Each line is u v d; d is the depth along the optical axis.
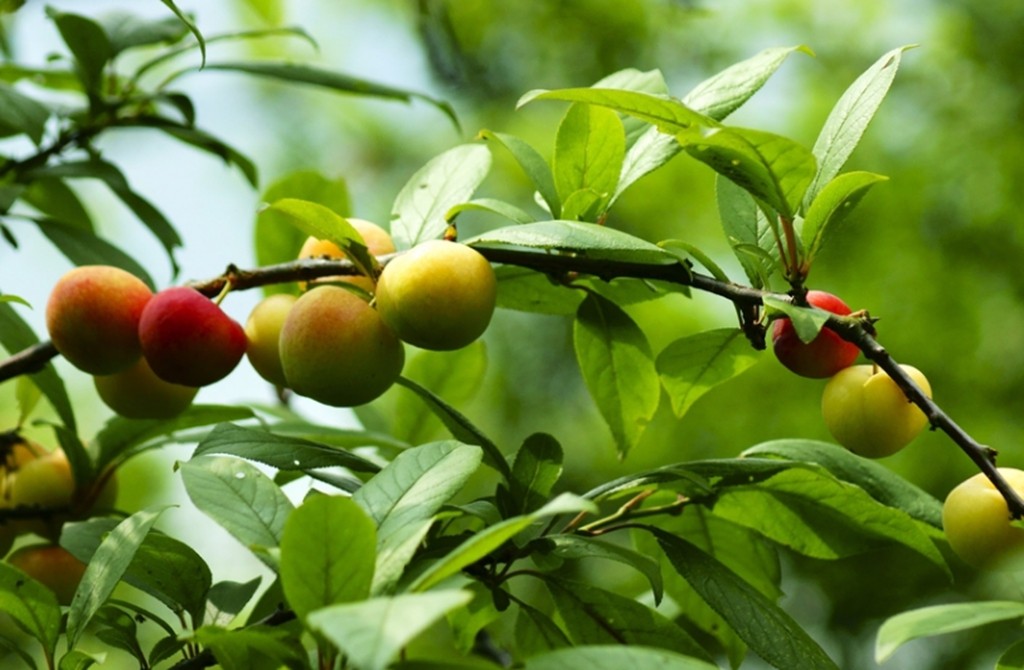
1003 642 5.45
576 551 2.27
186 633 1.75
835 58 8.34
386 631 1.33
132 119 3.89
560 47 7.60
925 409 2.16
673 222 7.48
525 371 6.77
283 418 3.63
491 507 2.28
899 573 5.50
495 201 2.59
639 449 6.55
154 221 3.71
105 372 2.74
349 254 2.43
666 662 1.61
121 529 2.16
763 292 2.35
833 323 2.21
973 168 7.77
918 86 8.20
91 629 2.79
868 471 2.71
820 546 2.75
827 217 2.31
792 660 2.25
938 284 7.29
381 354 2.40
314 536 1.66
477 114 7.87
